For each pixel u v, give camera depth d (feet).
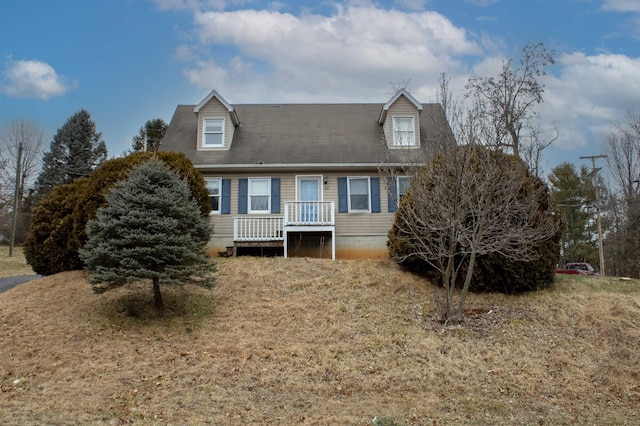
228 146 59.77
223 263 44.80
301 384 23.29
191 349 26.71
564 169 148.97
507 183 30.55
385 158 46.83
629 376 25.29
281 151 59.00
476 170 31.73
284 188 57.36
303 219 54.70
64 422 18.06
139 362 24.61
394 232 42.24
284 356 26.40
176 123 65.57
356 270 42.14
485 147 33.06
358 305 34.71
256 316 32.30
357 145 60.34
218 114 60.44
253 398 21.47
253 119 66.49
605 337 29.91
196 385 22.47
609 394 23.50
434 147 33.83
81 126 145.38
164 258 29.94
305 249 56.08
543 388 23.88
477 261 36.86
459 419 20.21
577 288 39.11
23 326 28.68
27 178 130.93
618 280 41.83
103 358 24.80
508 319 32.53
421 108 60.23
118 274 29.14
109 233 30.12
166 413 19.42
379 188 57.21
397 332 30.09
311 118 66.74
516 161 36.73
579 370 25.90
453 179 30.60
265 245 53.11
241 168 56.34
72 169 139.74
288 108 69.41
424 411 20.84
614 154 110.22
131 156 44.01
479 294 37.14
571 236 144.15
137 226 30.04
